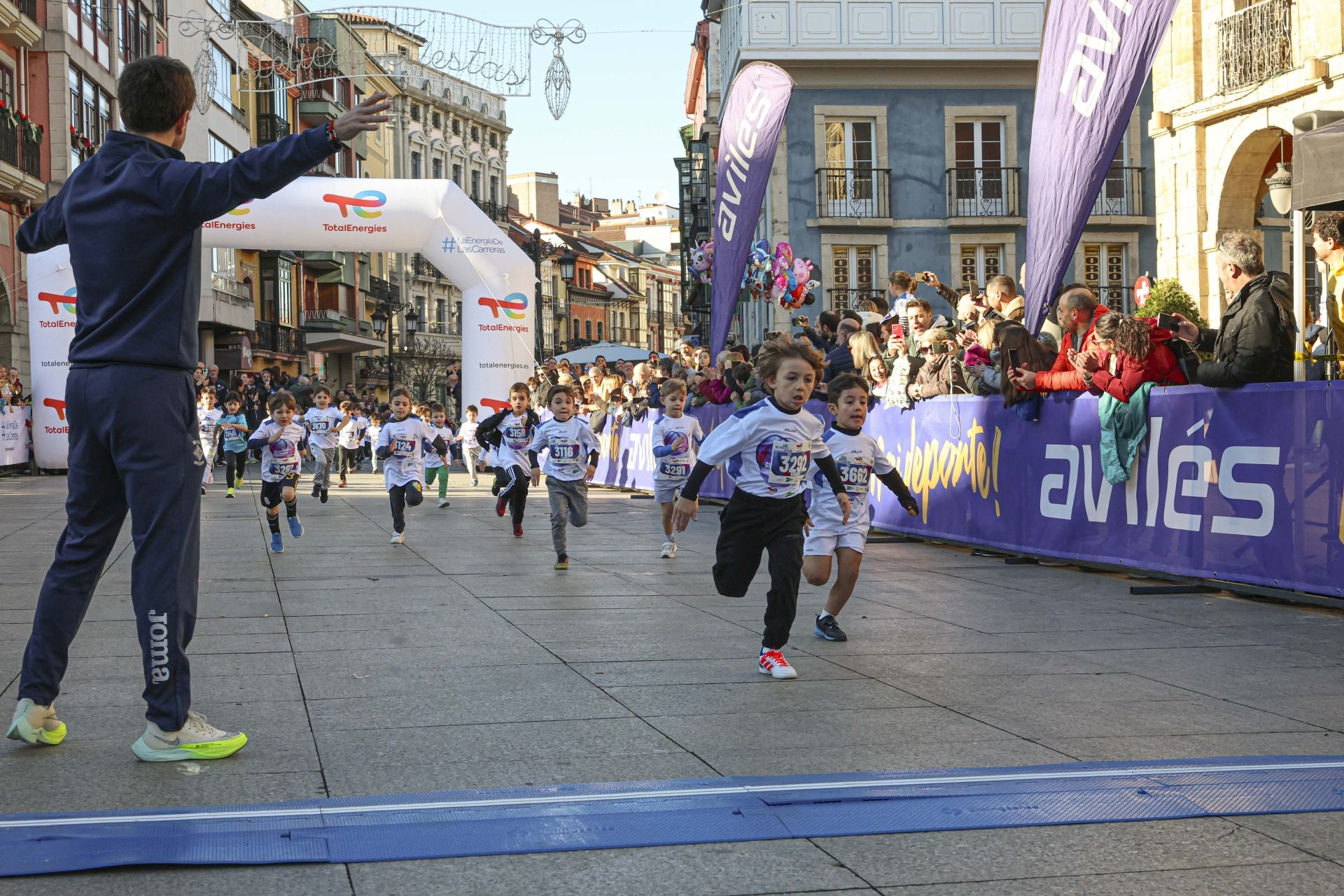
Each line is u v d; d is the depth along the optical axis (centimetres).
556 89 1409
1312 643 631
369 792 385
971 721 473
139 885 309
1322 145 916
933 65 2992
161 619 415
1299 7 1664
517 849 333
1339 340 824
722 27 3584
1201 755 424
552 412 999
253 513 1577
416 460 1212
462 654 612
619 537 1275
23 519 1446
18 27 2712
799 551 567
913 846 337
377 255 6556
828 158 3034
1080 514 895
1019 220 3036
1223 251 757
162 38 3716
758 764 415
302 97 5153
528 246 6656
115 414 411
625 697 516
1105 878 314
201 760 418
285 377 3853
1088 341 867
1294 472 712
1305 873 316
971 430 1037
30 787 388
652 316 11481
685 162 5225
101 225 412
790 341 580
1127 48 823
